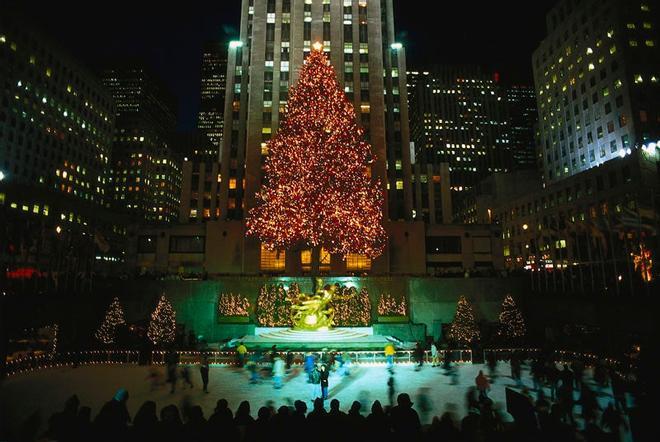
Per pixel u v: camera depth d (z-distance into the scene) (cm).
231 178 6800
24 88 8369
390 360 2430
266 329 3662
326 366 1881
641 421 958
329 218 4222
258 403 1764
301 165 4231
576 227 3694
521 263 8512
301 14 6406
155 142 16588
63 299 3011
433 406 1714
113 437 946
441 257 6038
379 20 6600
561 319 3350
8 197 6738
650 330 2467
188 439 937
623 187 5753
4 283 2800
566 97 8475
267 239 4831
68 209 7919
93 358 2548
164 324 2958
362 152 4816
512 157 19038
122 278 3853
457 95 19338
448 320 3738
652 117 6744
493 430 1026
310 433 955
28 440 1014
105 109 11519
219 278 3891
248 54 7106
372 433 980
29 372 2306
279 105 6206
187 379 2020
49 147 9125
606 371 2027
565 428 1029
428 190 7812
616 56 7062
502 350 2673
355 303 3838
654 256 3425
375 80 6322
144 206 15475
